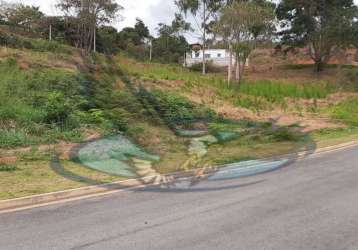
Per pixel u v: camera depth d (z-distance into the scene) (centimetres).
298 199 795
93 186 870
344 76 5666
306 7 6081
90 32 4691
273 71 6375
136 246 543
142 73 2856
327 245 550
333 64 6912
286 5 6144
